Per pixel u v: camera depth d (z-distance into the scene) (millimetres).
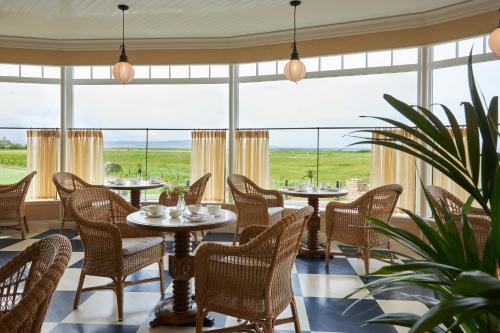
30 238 5113
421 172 4793
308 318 2840
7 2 4277
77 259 4223
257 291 2049
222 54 5668
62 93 5965
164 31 5336
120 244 2723
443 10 4461
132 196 5199
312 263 4227
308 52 5270
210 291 2172
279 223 1979
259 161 5621
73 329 2631
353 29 5004
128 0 4203
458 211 3418
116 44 5758
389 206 3850
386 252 1350
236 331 2350
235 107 5938
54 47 5746
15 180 6047
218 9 4484
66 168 5977
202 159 5812
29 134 5805
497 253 876
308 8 4465
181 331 2627
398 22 4773
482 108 959
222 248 2086
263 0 4219
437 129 1017
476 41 4539
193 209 2916
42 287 1242
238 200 4566
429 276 950
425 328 671
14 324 1142
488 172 925
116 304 3053
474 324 941
